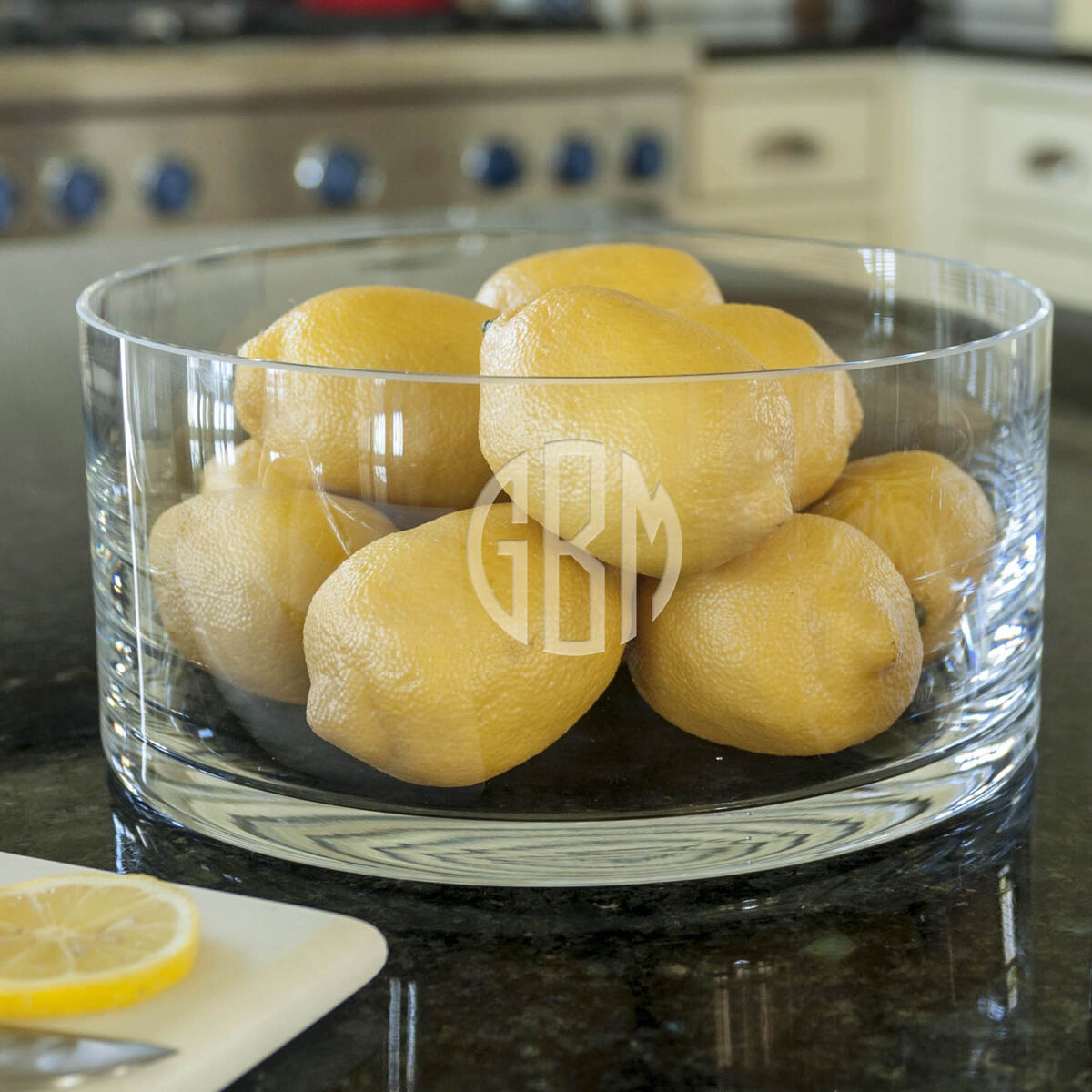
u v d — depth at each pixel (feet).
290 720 1.34
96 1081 1.05
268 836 1.39
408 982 1.25
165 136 6.59
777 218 8.25
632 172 7.66
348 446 1.23
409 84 6.97
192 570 1.32
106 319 1.67
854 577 1.29
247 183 6.81
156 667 1.42
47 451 2.85
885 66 8.26
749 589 1.27
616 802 1.31
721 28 8.88
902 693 1.34
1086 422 2.84
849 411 1.29
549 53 7.26
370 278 2.12
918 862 1.45
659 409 1.18
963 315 1.81
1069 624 2.06
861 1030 1.17
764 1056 1.14
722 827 1.33
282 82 6.70
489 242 2.19
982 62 7.75
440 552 1.24
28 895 1.25
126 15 8.02
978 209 7.99
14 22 7.67
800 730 1.30
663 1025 1.18
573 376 1.23
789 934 1.32
